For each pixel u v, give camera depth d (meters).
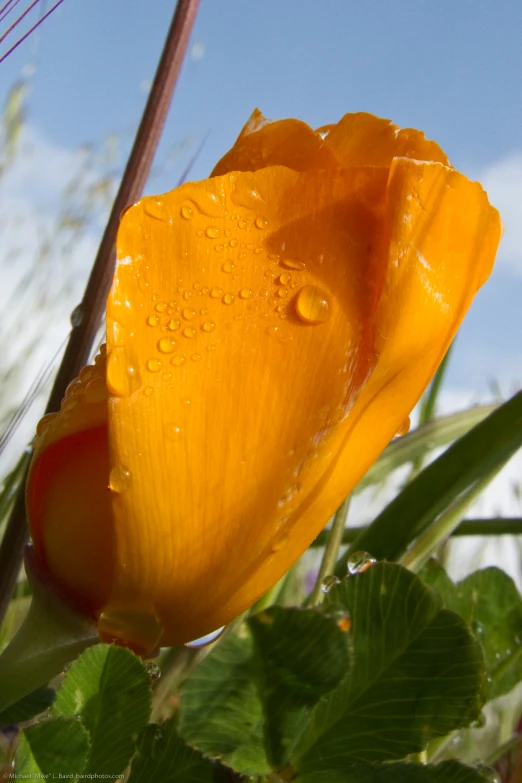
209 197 0.10
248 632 0.09
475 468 0.14
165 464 0.10
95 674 0.09
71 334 0.14
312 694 0.09
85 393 0.11
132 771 0.10
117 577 0.10
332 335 0.10
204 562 0.10
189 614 0.10
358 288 0.10
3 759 0.11
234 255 0.10
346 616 0.09
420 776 0.09
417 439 0.18
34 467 0.11
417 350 0.11
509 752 0.12
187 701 0.09
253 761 0.09
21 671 0.11
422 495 0.14
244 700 0.09
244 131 0.11
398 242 0.10
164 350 0.10
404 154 0.11
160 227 0.10
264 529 0.10
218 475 0.10
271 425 0.10
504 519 0.16
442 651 0.09
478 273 0.11
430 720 0.09
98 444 0.10
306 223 0.10
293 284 0.10
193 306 0.10
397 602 0.09
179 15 0.14
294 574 0.18
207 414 0.10
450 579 0.12
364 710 0.09
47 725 0.09
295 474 0.10
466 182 0.11
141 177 0.14
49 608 0.11
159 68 0.14
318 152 0.11
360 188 0.11
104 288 0.14
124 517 0.10
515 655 0.12
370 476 0.18
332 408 0.10
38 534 0.11
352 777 0.09
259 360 0.10
